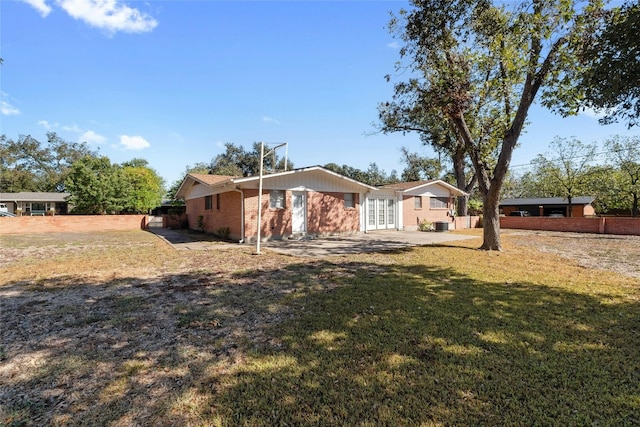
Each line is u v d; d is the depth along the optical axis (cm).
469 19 895
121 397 248
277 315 424
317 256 905
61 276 663
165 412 229
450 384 259
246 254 955
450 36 934
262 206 1322
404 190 1945
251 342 344
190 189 2180
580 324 384
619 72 434
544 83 915
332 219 1546
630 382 260
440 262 803
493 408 229
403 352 315
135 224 2211
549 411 225
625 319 399
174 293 534
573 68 823
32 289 563
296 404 237
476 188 3012
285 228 1381
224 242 1305
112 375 281
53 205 3619
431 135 2270
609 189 2605
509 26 873
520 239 1438
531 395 244
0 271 717
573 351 315
